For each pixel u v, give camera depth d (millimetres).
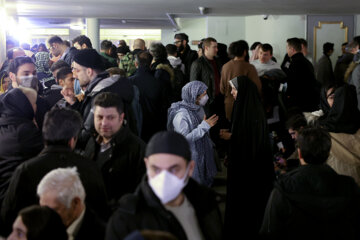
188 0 8406
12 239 1997
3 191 3246
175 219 2131
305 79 7512
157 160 2055
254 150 4609
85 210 2549
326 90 4680
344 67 9609
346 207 2658
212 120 4543
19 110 3359
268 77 6398
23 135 3299
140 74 5488
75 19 13000
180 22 19219
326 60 10273
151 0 8469
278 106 6254
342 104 4199
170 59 7707
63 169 2471
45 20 13266
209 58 7285
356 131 4219
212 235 2238
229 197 4695
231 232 4664
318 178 2705
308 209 2666
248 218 4645
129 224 2104
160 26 16859
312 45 13070
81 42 6785
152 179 2064
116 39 22672
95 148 3355
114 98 3195
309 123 4488
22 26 14836
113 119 3172
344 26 12883
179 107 4664
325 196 2658
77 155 2838
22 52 6184
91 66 4172
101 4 8984
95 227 2539
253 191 4641
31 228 1969
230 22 14891
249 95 4641
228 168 4719
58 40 7020
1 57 7062
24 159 3295
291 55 7730
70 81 4336
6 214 2740
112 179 3232
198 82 4656
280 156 4867
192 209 2230
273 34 13641
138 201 2137
